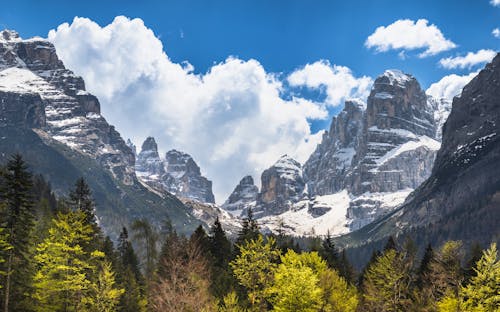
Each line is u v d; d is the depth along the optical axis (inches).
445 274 3282.5
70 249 2568.9
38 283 2532.0
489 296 2518.5
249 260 2839.6
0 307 2486.5
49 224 3046.3
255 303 2748.5
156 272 3213.6
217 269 3329.2
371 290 3341.5
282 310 2432.3
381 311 3280.0
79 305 2635.3
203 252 3408.0
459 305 2669.8
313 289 2448.3
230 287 2942.9
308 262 2891.2
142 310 3218.5
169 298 2140.7
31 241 2832.2
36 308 2583.7
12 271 2468.0
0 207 2431.1
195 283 2253.9
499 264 2549.2
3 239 2423.7
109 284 2714.1
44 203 3430.1
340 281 2970.0
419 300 3233.3
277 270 2709.2
